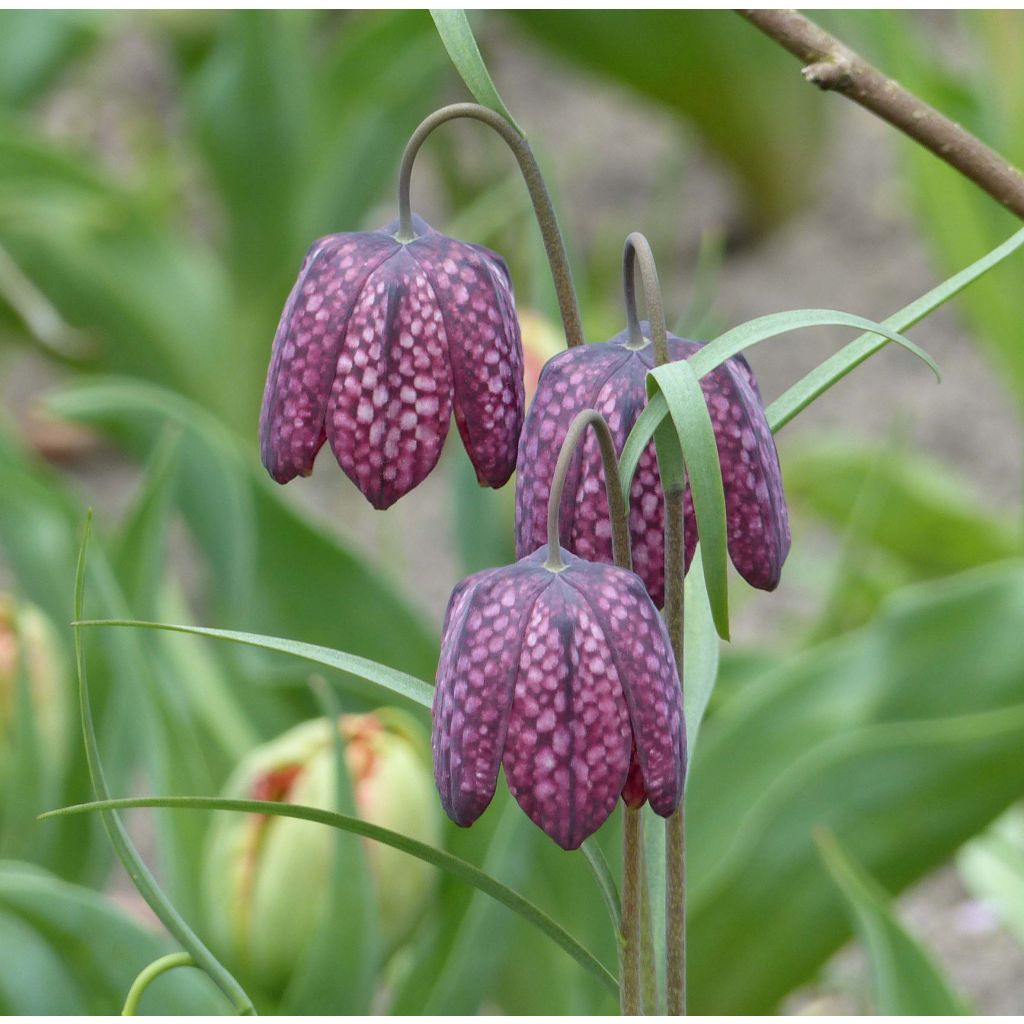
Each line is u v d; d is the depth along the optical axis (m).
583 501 0.83
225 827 1.01
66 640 1.24
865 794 1.06
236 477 1.26
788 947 1.09
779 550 0.84
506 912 1.02
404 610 1.28
